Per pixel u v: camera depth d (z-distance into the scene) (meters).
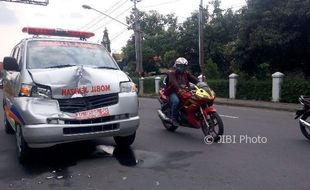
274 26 20.78
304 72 22.88
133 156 6.68
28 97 6.01
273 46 20.98
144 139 8.20
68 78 6.08
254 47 21.61
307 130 8.41
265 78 22.92
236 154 6.77
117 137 7.23
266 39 20.48
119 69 7.38
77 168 5.98
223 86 23.72
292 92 18.89
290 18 19.89
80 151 7.05
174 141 7.97
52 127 5.78
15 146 7.72
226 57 37.59
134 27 35.00
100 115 6.10
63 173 5.74
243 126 10.08
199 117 8.25
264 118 12.23
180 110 8.58
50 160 6.47
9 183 5.31
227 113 14.29
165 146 7.47
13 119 6.67
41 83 6.00
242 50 23.02
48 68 6.66
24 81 6.16
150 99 25.31
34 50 7.05
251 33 21.61
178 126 9.24
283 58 22.41
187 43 40.50
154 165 6.09
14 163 6.34
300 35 20.09
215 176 5.48
